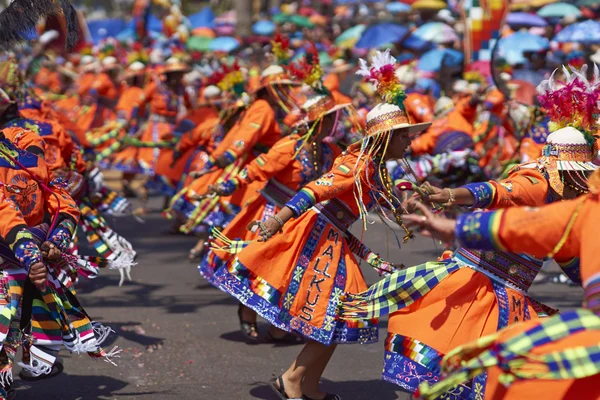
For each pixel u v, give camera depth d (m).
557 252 5.26
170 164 16.89
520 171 6.45
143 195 21.84
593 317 4.75
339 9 33.41
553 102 6.51
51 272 7.11
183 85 20.78
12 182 6.89
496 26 20.17
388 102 7.51
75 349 7.12
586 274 4.88
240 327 10.83
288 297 7.86
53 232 7.08
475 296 6.44
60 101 26.11
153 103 20.47
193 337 10.50
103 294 12.70
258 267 7.95
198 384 8.77
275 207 9.79
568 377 4.69
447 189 6.16
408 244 16.25
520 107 13.15
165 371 9.18
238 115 12.59
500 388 5.30
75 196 9.95
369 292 6.95
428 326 6.50
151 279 13.79
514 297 6.49
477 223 5.12
